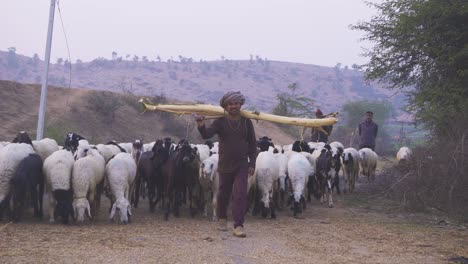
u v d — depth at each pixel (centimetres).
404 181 1375
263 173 1135
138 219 1109
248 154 949
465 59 1577
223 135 931
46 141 1309
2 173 995
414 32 1667
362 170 1809
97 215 1121
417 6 1605
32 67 16975
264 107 15838
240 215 930
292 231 1005
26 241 834
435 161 1312
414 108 1667
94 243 834
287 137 4406
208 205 1263
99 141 3209
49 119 3238
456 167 1252
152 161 1176
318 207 1368
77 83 15550
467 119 1376
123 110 3784
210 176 1087
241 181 930
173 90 16075
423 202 1291
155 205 1289
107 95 3831
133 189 1305
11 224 988
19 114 3212
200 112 948
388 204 1398
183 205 1341
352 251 845
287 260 769
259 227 1037
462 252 859
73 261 720
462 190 1251
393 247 881
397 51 1761
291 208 1297
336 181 1577
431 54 1670
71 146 1402
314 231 1012
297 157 1259
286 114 4456
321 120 941
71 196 1010
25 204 1117
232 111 917
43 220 1053
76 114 3475
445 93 1560
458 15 1565
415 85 1825
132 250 794
